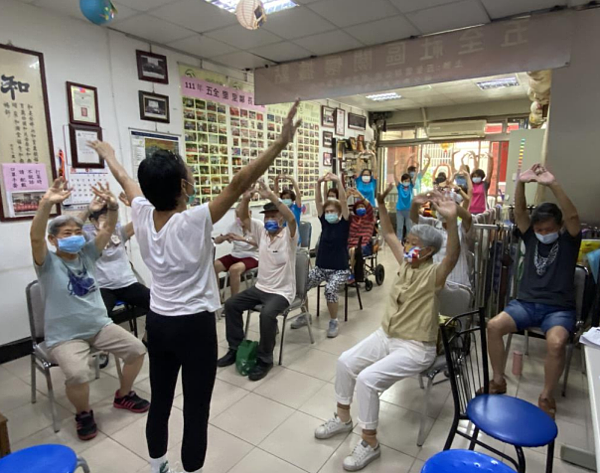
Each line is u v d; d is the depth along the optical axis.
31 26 2.88
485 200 5.24
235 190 1.27
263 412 2.21
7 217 2.82
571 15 2.91
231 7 2.99
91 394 2.42
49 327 2.06
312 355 2.92
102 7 1.93
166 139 3.97
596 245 2.85
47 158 3.01
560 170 3.35
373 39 3.65
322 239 3.47
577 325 2.30
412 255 1.93
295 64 4.28
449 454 1.13
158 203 1.29
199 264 1.32
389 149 8.31
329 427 1.97
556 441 1.93
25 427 2.09
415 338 1.86
